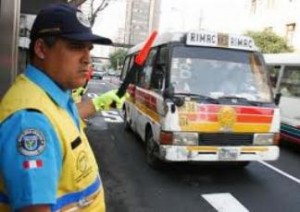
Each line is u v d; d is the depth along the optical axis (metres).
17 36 4.43
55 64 1.62
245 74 7.14
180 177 7.27
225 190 6.69
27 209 1.35
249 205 6.05
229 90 6.92
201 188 6.73
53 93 1.59
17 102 1.48
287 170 8.26
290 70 10.70
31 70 1.63
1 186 1.47
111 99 2.36
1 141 1.41
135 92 9.71
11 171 1.37
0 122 1.45
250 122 6.81
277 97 7.23
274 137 7.02
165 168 7.73
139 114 9.01
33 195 1.35
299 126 10.15
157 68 7.30
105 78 51.53
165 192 6.44
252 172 7.91
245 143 6.83
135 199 6.06
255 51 7.46
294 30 26.94
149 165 7.82
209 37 7.16
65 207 1.55
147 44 2.32
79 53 1.64
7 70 4.32
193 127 6.56
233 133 6.73
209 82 6.89
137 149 9.34
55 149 1.46
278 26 28.61
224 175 7.54
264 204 6.13
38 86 1.58
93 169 1.69
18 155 1.37
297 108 10.27
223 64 7.11
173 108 6.52
